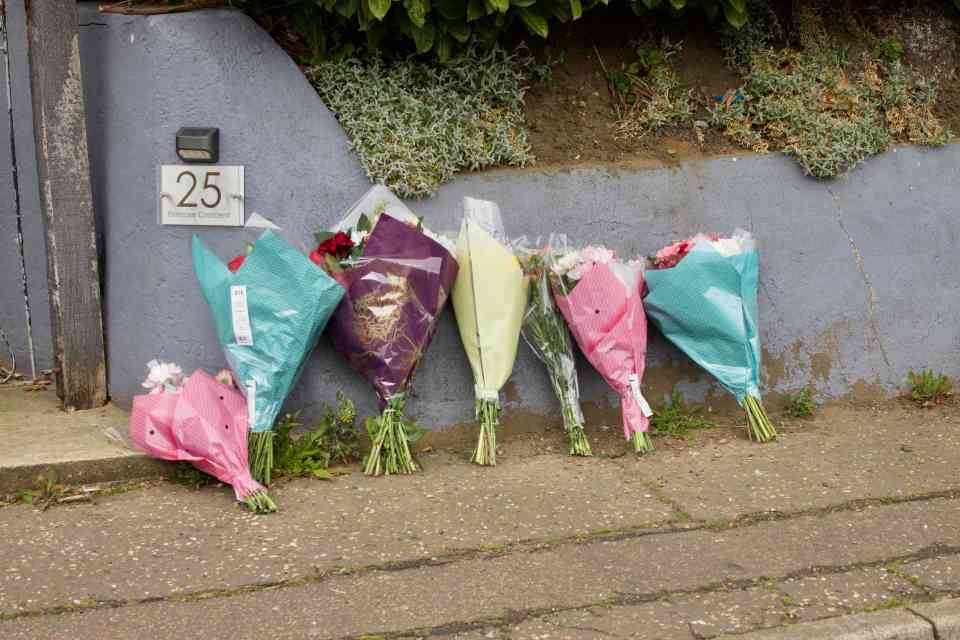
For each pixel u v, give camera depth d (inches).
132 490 188.9
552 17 226.2
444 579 158.2
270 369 192.1
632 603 151.8
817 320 229.8
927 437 214.7
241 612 148.8
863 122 229.5
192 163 204.1
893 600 152.6
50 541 169.6
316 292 190.1
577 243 216.8
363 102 207.5
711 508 183.0
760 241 225.8
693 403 224.1
